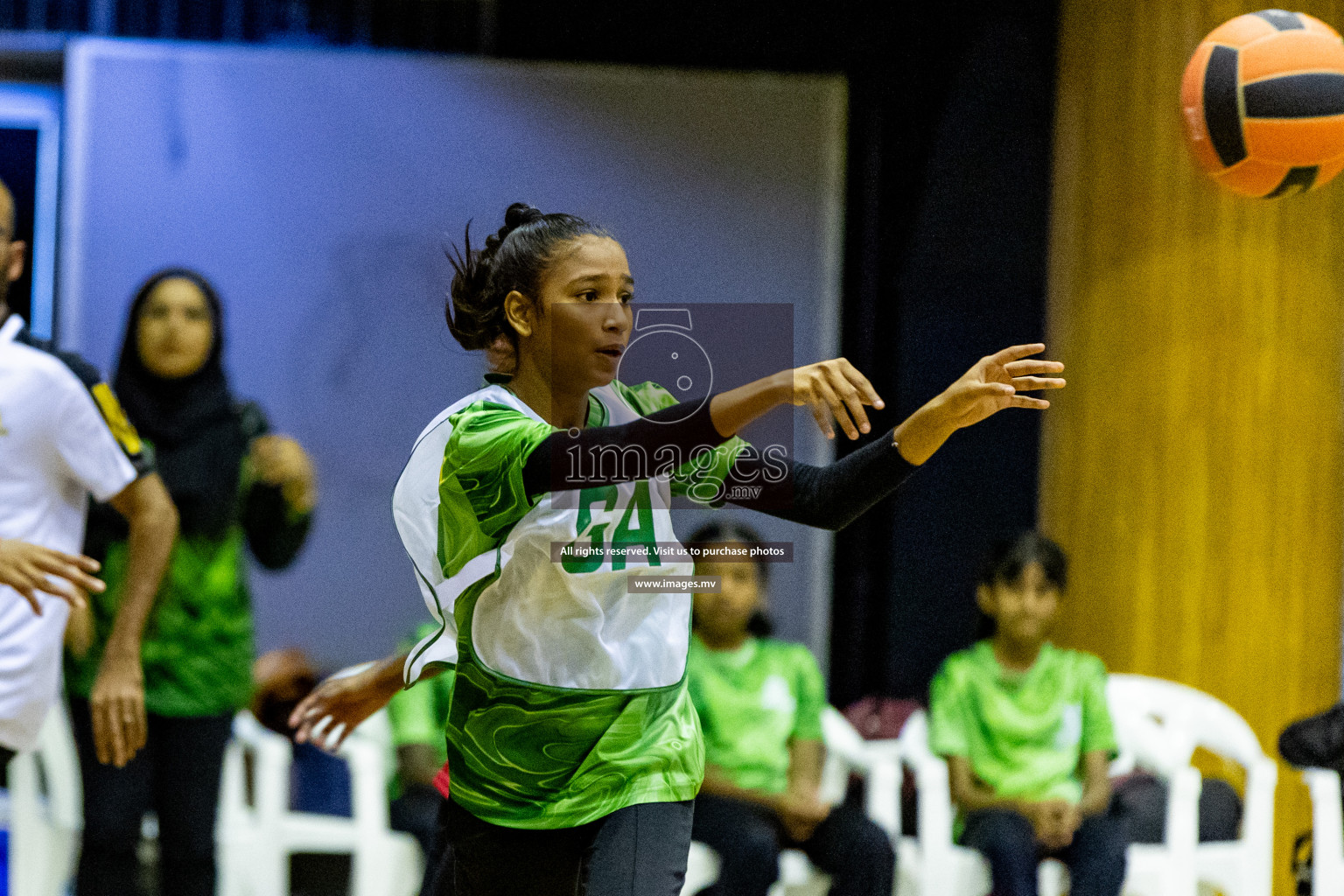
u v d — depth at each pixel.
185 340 9.70
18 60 13.08
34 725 7.30
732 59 13.52
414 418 13.00
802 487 5.09
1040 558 10.37
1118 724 10.89
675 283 13.20
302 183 12.95
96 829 8.80
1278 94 7.99
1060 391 12.27
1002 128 13.34
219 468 9.59
